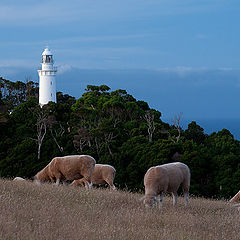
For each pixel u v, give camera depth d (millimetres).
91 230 15328
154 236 15453
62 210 18156
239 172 59125
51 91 111250
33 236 14047
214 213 21578
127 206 21156
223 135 71688
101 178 33094
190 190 57906
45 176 28422
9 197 19203
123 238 14750
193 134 83562
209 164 62000
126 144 67625
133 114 92062
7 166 65938
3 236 13711
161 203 21938
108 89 111875
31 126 78938
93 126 81125
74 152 69000
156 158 61500
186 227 17328
